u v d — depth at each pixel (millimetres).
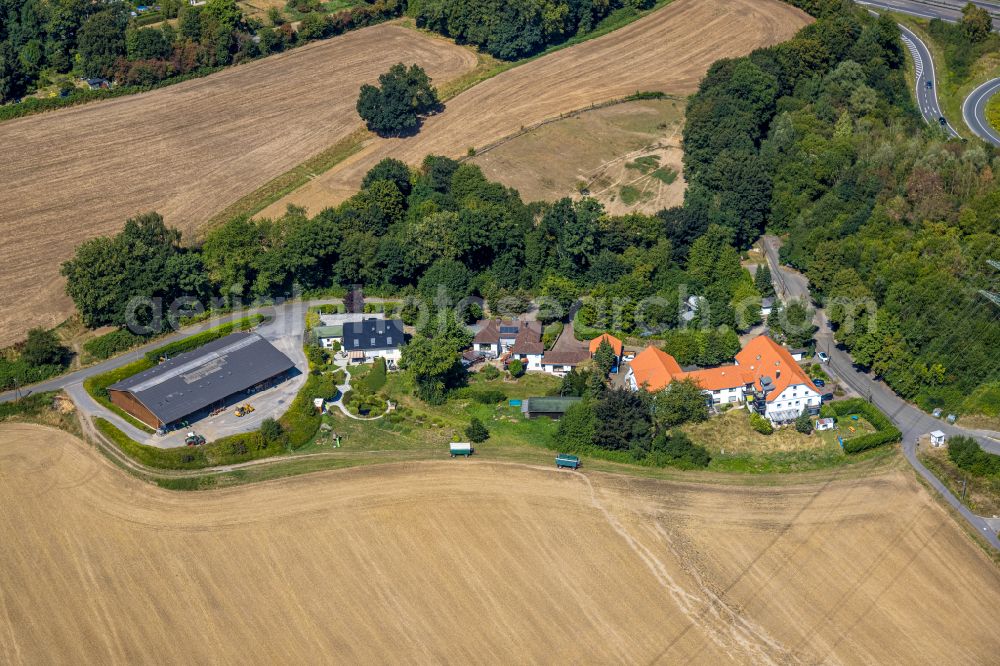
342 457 155125
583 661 121438
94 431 161500
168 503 146875
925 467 150250
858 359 170125
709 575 132500
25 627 128250
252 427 160500
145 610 129625
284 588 131750
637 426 154625
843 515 141625
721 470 151125
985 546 136250
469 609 128125
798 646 122938
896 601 128625
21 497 149375
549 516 141625
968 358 162875
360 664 121500
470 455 154500
